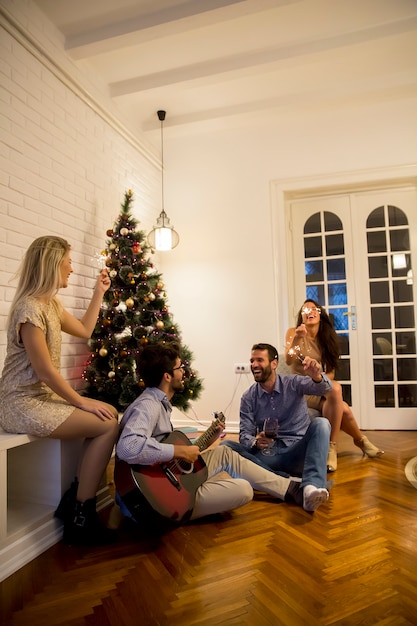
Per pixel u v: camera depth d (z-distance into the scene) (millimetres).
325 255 4191
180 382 1973
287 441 2369
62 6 2654
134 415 1758
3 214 2354
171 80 3354
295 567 1509
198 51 3131
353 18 2867
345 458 2934
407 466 2729
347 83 3613
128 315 3084
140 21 2764
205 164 4301
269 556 1592
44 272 1766
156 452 1683
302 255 4262
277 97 3785
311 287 4234
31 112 2592
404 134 3838
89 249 3182
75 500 1769
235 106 3877
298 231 4277
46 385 1831
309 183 4051
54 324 1812
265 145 4164
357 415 4016
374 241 4098
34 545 1653
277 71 3383
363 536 1742
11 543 1570
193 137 4340
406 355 3975
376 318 4062
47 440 1888
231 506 1910
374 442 3410
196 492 1884
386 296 4047
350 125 3961
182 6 2684
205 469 1981
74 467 1952
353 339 4078
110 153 3508
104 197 3398
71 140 2988
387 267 4051
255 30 2941
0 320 2309
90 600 1334
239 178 4215
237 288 4160
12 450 1951
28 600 1340
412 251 3992
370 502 2113
